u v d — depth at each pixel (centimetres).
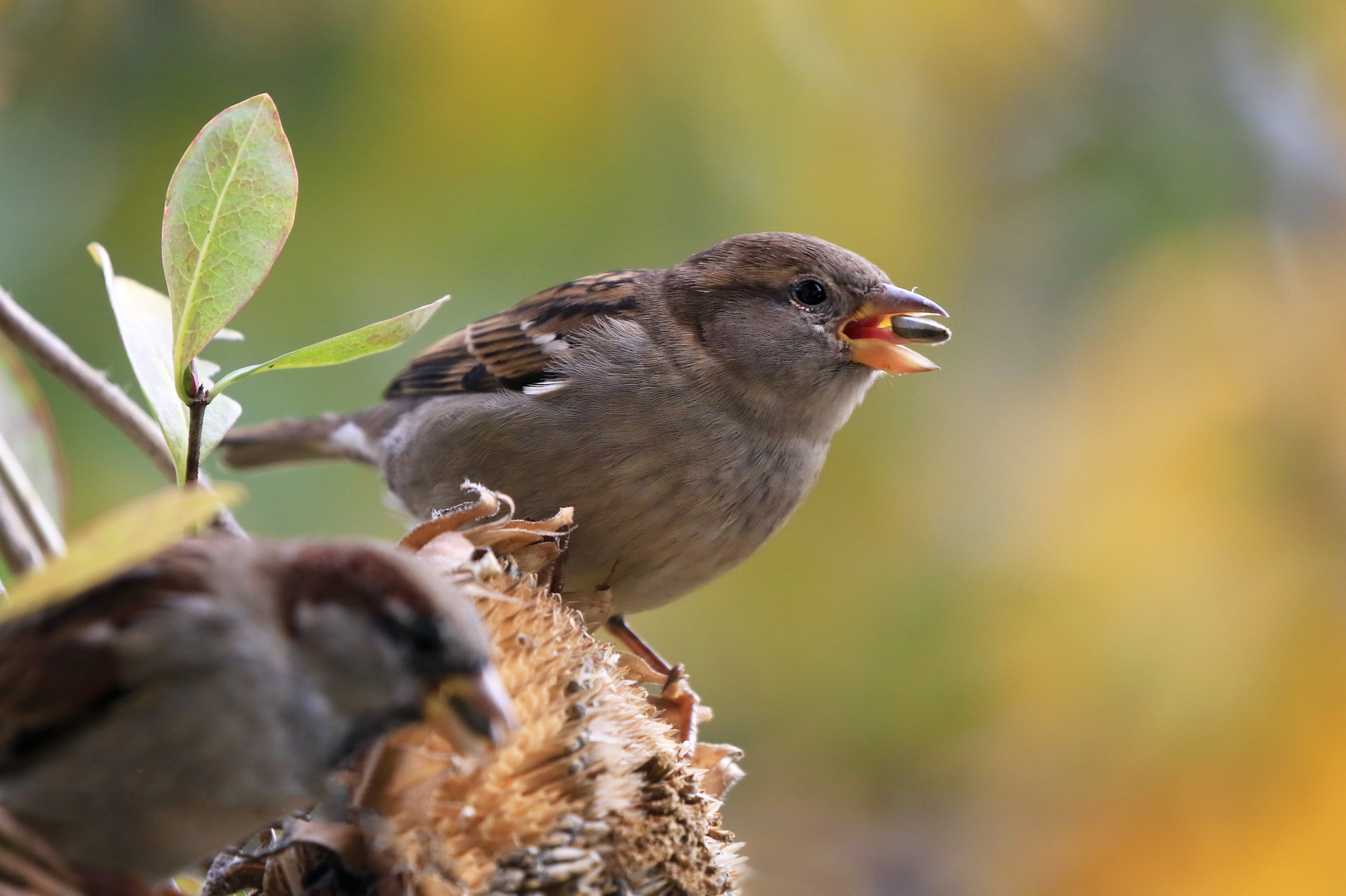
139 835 414
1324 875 1018
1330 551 1058
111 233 890
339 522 951
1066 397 1126
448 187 927
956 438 1109
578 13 933
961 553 1087
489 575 488
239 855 451
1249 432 1105
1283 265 1170
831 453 1075
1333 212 1185
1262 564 1060
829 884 1191
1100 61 1180
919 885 1157
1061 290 1147
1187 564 1066
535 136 934
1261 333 1135
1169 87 1184
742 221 956
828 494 1079
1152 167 1173
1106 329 1142
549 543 525
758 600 1091
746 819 1177
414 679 418
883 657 1082
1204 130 1180
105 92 906
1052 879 1061
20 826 407
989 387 1123
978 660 1070
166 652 402
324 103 920
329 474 959
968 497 1102
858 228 1014
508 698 446
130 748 403
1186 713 1037
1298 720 1023
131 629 401
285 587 422
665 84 947
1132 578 1070
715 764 571
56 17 905
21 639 405
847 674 1090
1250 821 1028
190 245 480
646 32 945
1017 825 1084
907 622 1078
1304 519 1076
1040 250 1154
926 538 1088
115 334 881
